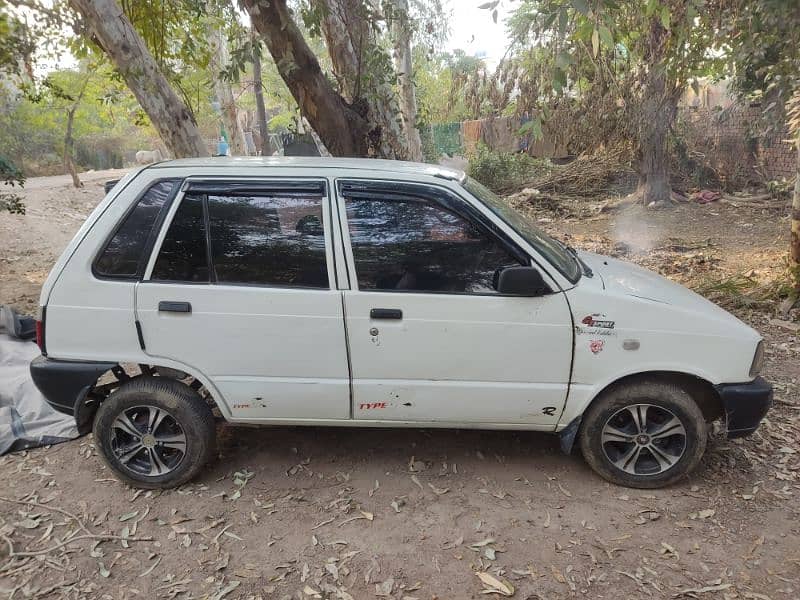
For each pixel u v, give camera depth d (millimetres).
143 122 9812
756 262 8484
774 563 2922
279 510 3371
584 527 3195
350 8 6859
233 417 3488
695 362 3289
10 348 5414
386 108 7621
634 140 12523
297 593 2779
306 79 6477
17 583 2859
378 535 3154
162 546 3100
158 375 3529
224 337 3324
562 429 3482
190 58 8438
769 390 3342
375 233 3322
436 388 3357
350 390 3385
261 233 3330
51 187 19531
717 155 14055
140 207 3346
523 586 2797
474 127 21281
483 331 3266
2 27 5812
